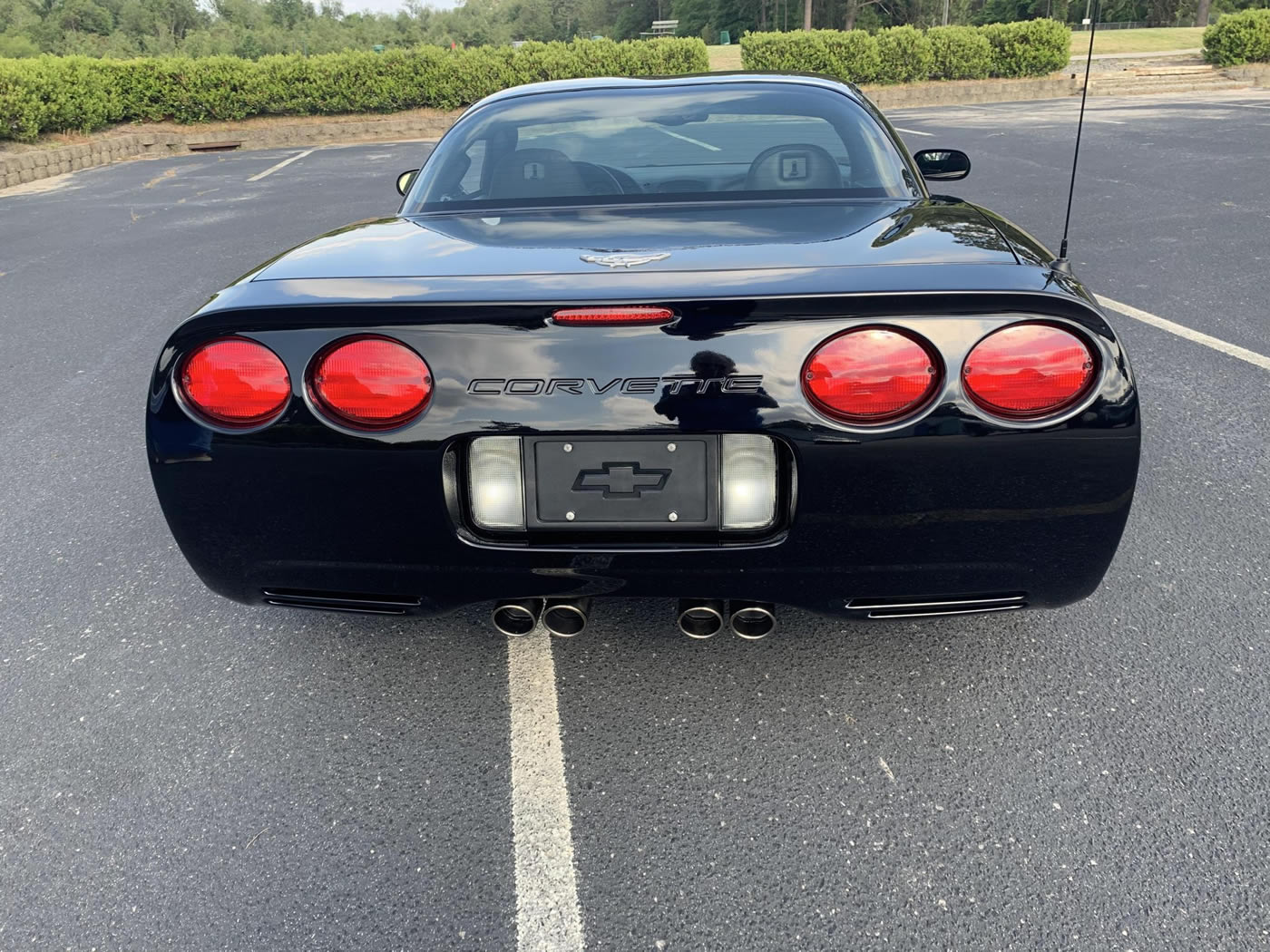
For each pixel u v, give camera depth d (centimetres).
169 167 1627
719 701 202
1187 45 3231
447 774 183
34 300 636
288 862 162
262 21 12812
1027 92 2406
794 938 144
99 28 10912
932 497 160
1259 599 234
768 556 165
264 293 168
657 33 10956
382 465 162
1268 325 471
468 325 156
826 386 155
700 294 154
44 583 260
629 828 168
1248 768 177
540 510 166
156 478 172
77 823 172
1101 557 168
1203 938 142
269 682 214
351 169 1462
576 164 233
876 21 8262
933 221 196
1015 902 149
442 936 146
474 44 15425
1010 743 187
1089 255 643
